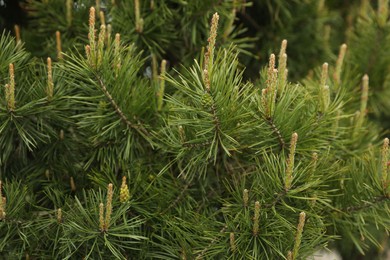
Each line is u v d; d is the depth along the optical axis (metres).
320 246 1.17
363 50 1.48
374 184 1.17
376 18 1.46
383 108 1.53
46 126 1.19
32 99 1.17
